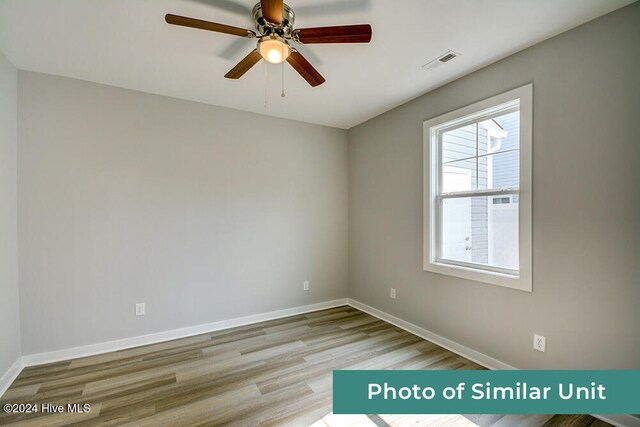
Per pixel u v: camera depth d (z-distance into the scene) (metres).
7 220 2.20
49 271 2.47
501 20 1.80
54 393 2.04
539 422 1.75
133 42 2.04
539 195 2.04
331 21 1.84
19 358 2.34
